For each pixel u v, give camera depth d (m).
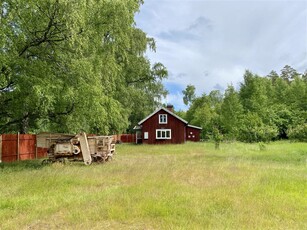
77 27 12.97
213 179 10.02
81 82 14.79
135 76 35.56
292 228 5.29
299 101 50.59
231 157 18.03
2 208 6.58
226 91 44.00
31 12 12.95
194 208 6.41
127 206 6.54
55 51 14.65
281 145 28.69
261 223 5.52
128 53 31.61
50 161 15.60
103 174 11.43
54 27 13.62
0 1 11.96
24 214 6.16
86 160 15.05
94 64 16.39
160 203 6.75
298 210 6.42
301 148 24.03
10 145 16.88
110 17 17.14
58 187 8.90
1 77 12.24
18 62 12.98
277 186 8.82
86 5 13.77
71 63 14.80
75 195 7.81
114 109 17.22
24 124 18.34
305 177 10.37
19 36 12.79
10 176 10.65
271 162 15.43
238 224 5.47
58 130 18.42
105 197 7.43
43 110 14.02
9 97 13.84
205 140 50.44
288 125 42.75
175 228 5.26
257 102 45.28
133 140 51.12
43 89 12.73
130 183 9.51
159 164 14.67
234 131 37.03
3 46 11.91
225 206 6.62
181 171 11.88
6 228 5.32
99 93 15.27
